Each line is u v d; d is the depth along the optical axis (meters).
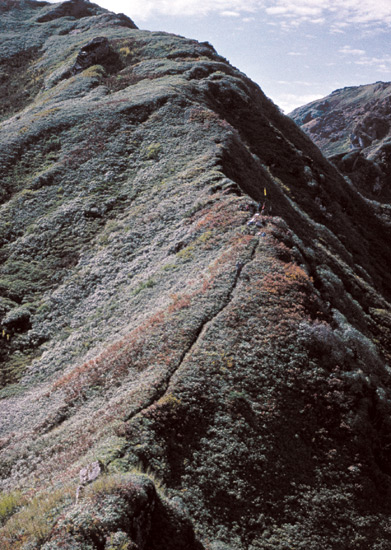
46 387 27.05
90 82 75.94
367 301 38.38
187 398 18.62
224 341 21.69
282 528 15.72
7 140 56.53
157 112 57.91
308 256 32.97
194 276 29.14
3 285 37.81
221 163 44.44
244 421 18.28
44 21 132.88
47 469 17.47
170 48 86.56
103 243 40.41
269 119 76.19
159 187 44.53
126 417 17.92
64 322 33.72
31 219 45.41
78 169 50.97
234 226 33.03
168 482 15.75
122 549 11.53
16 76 104.38
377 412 20.91
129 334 25.81
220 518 15.38
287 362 21.05
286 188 55.25
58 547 11.57
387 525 16.72
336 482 17.50
